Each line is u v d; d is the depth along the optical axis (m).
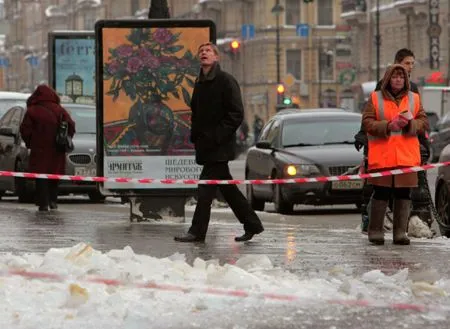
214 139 22.45
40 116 32.12
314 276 16.80
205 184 22.67
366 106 22.20
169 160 26.72
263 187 35.69
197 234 22.67
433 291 14.98
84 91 54.56
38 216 29.97
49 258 16.83
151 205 27.48
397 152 21.95
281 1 164.12
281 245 22.02
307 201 33.41
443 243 22.56
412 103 22.11
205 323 13.22
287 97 90.19
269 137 36.22
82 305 13.95
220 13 179.00
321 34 163.88
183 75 26.61
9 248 21.23
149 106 26.61
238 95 22.45
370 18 142.12
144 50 26.56
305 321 13.38
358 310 14.03
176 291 15.05
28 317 13.41
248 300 14.53
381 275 16.36
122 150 26.66
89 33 54.50
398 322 13.34
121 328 12.91
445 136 68.56
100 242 22.48
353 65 141.75
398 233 22.16
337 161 33.31
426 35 128.50
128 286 15.33
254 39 166.75
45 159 32.25
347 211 35.22
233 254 20.30
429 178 53.19
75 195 44.12
